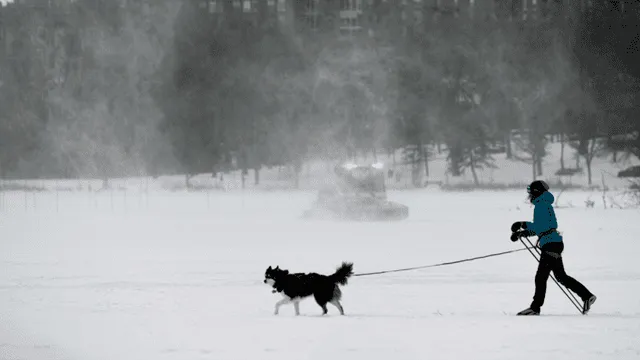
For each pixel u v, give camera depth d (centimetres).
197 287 1678
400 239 2900
